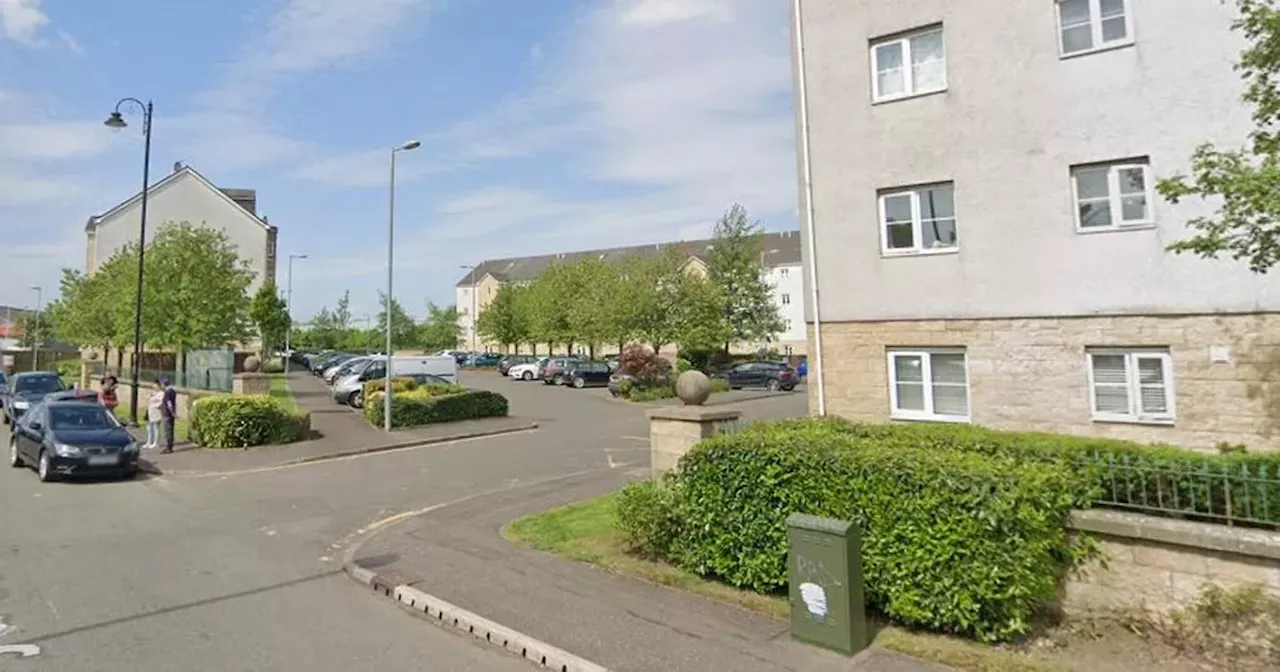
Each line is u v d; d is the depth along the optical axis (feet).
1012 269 35.29
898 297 38.73
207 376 80.79
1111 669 15.69
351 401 86.58
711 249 172.65
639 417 81.15
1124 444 23.82
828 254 41.14
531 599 20.97
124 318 85.76
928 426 27.63
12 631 19.20
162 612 20.75
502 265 356.38
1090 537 17.87
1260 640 15.61
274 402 60.08
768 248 255.29
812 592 17.39
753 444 21.11
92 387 110.42
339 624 19.90
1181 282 31.07
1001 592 16.48
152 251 89.30
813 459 19.47
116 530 31.35
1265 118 22.47
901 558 17.57
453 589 21.99
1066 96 34.04
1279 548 15.35
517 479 42.96
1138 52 32.30
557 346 235.20
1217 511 17.01
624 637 18.13
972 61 36.52
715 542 21.72
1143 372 32.12
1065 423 33.76
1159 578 17.02
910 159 38.40
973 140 36.47
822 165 41.39
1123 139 32.58
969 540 16.69
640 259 151.02
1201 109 30.81
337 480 44.09
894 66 39.42
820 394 41.11
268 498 38.63
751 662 16.58
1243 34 29.81
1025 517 16.35
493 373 172.86
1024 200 35.01
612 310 136.67
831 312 40.96
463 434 64.34
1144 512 17.84
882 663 16.29
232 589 22.99
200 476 46.85
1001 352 35.55
